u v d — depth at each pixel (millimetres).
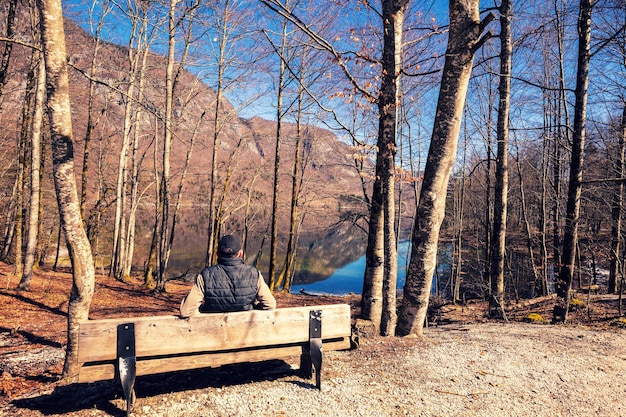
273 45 5203
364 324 5734
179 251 39469
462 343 5535
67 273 20750
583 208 15727
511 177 25281
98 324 3014
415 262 5965
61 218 4727
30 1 12734
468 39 5496
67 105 4633
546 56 17547
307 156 21266
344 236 50875
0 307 10672
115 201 22078
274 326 3525
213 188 18734
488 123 17422
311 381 3992
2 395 4469
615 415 3742
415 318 5988
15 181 22234
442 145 5734
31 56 14773
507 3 10234
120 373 2984
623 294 14828
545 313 13000
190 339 3223
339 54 5414
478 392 4016
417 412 3531
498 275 12195
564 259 10352
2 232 25031
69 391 3658
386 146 6379
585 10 9633
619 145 12648
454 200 22906
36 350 7312
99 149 22875
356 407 3529
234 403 3436
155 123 20141
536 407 3791
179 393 3574
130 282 20297
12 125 20250
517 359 4988
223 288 3449
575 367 4855
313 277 32500
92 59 18422
